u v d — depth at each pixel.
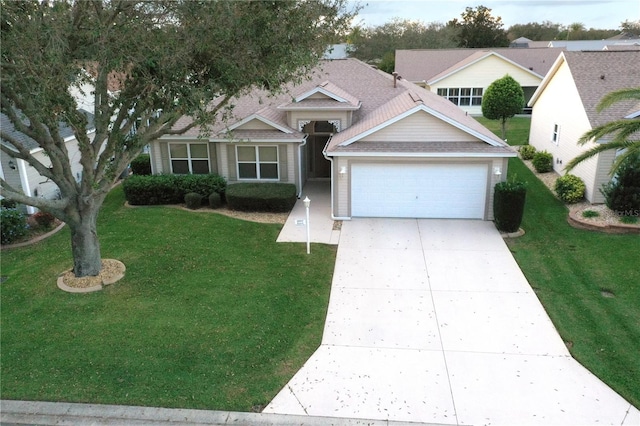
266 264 14.09
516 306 11.79
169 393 8.95
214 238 15.94
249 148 19.55
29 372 9.52
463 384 9.17
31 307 11.89
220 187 19.20
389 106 19.81
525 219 17.31
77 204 12.59
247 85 12.09
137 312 11.58
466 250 14.95
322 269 13.85
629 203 16.11
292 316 11.45
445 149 16.59
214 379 9.32
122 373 9.46
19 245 15.90
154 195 19.44
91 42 10.39
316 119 19.50
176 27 10.79
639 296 11.94
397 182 17.23
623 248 14.53
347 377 9.41
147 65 10.45
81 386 9.13
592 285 12.59
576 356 9.86
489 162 16.61
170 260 14.28
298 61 12.11
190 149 20.00
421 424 8.27
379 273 13.60
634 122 13.30
